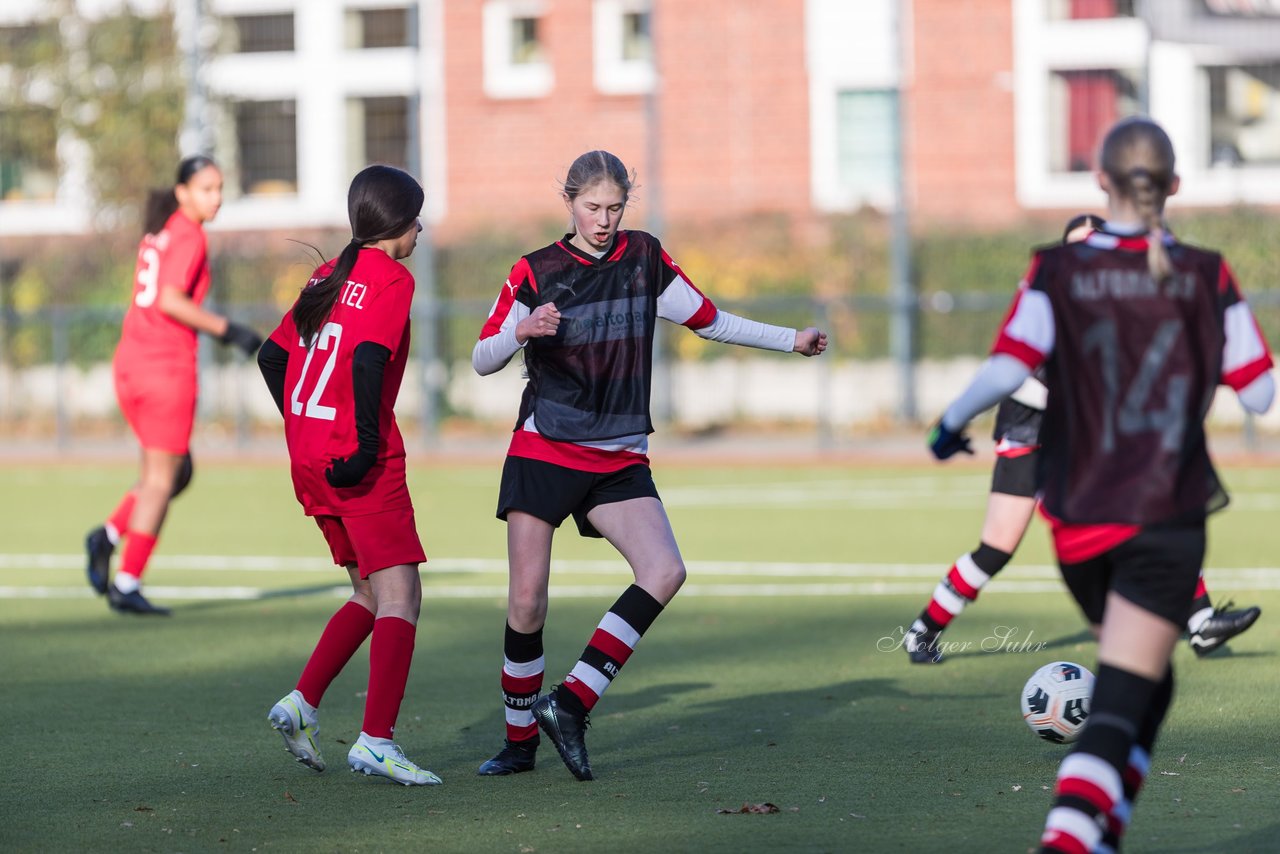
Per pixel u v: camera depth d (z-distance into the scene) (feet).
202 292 104.99
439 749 67.36
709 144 282.97
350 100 297.33
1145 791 57.98
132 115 270.87
